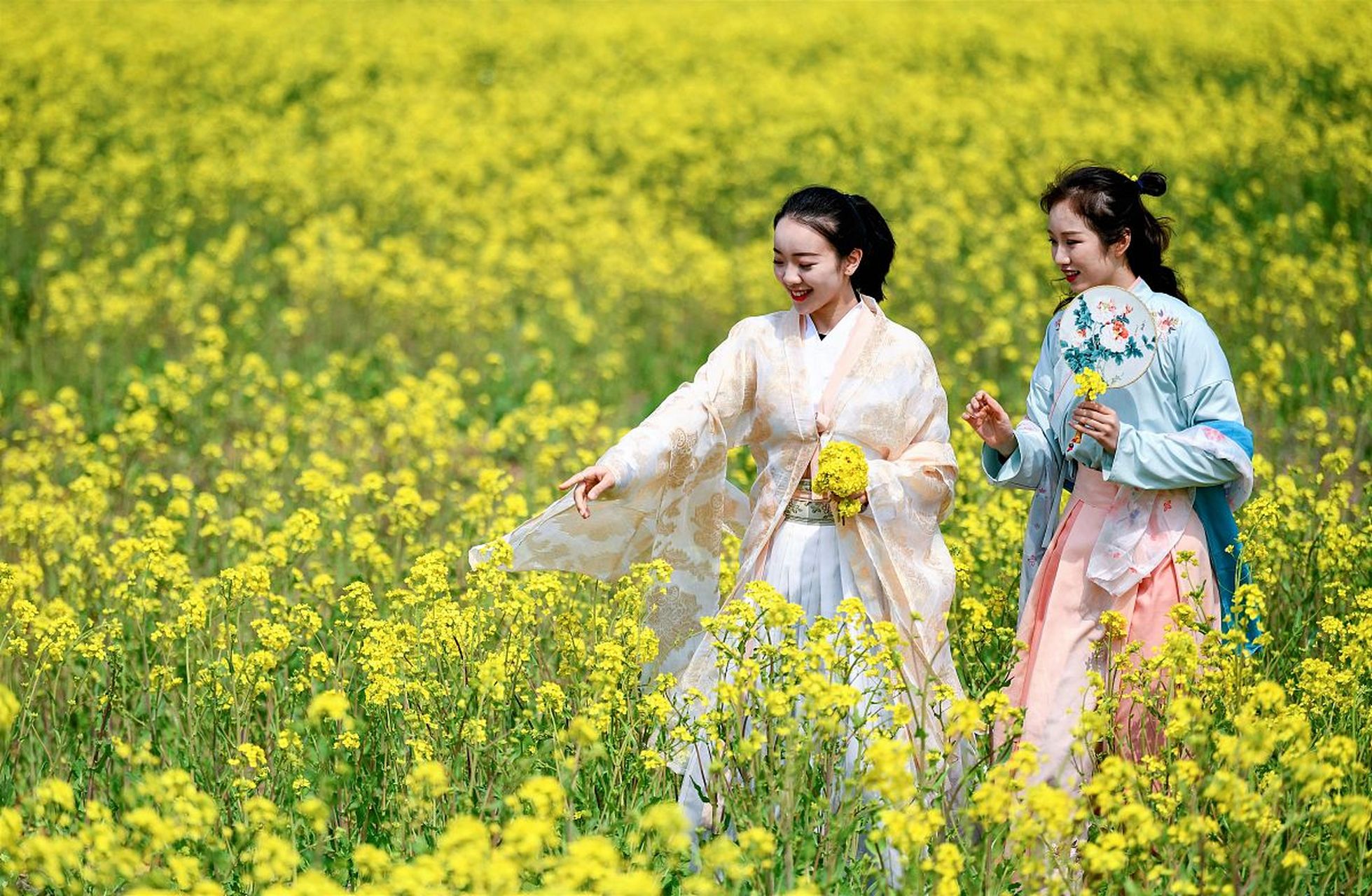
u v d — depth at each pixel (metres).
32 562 10.79
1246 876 6.72
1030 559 8.49
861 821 7.06
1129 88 31.08
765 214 24.12
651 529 8.52
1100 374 7.95
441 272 19.78
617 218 24.52
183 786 6.58
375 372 17.62
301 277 19.39
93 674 9.26
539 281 20.73
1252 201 23.31
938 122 28.48
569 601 9.62
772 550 8.09
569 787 6.77
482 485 11.48
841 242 7.80
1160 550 7.96
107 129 27.81
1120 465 7.73
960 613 9.51
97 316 18.50
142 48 33.69
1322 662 7.74
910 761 7.69
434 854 6.80
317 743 7.74
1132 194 8.04
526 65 35.38
